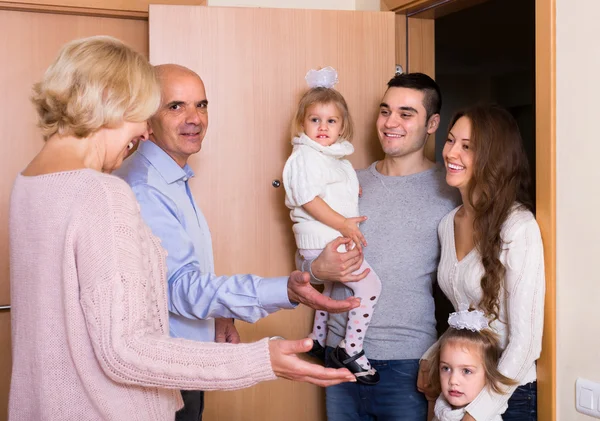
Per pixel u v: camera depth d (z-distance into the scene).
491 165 1.95
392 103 2.32
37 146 2.85
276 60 2.68
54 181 1.23
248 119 2.66
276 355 1.23
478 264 1.99
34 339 1.24
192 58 2.60
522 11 4.27
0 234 2.80
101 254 1.17
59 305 1.21
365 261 2.27
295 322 2.73
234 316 1.63
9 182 2.82
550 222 1.95
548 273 1.96
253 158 2.67
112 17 2.93
